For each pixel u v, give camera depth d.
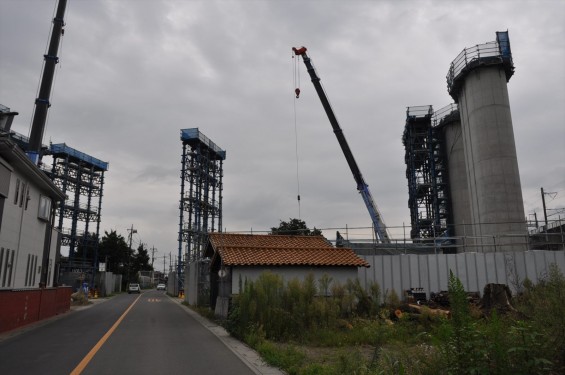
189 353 11.80
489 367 5.79
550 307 7.23
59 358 10.86
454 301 6.39
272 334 14.42
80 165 69.75
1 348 12.42
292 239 25.33
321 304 15.73
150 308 31.34
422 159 60.69
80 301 36.09
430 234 58.00
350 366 8.76
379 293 18.55
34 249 23.91
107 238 76.00
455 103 51.59
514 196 40.03
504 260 26.17
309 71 46.38
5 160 19.11
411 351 9.95
